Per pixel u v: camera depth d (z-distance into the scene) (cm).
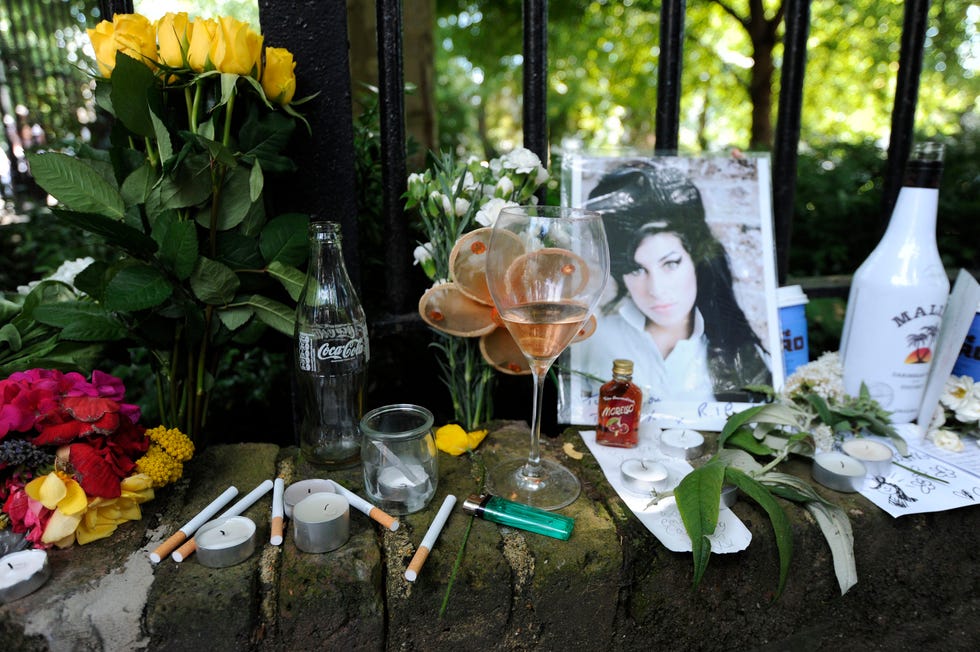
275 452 89
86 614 57
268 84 78
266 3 85
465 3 470
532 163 90
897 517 78
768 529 74
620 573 68
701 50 474
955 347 92
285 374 164
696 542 64
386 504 72
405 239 104
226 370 161
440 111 571
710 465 73
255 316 87
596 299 73
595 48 505
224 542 64
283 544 67
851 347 101
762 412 87
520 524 70
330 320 82
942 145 91
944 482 84
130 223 80
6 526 65
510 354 92
